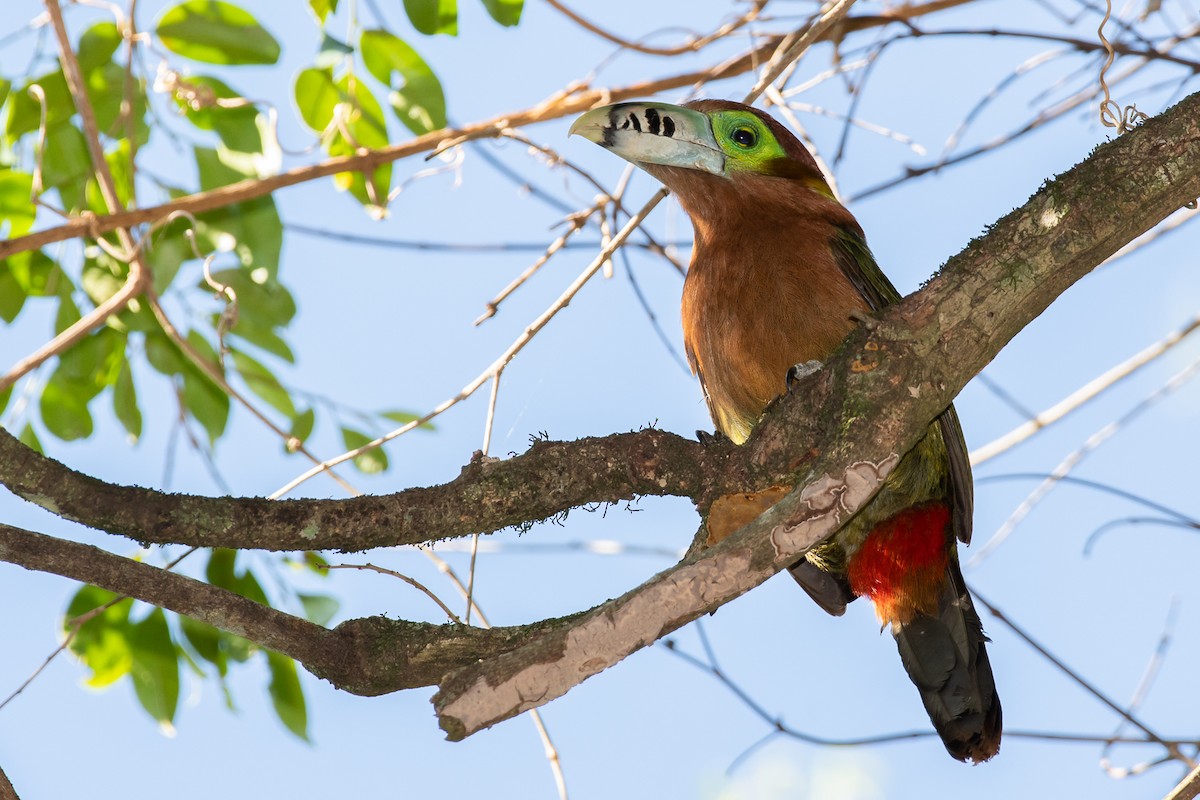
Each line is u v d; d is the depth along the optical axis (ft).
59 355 31.91
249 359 32.71
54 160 31.55
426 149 31.60
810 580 30.35
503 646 20.56
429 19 29.94
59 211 28.86
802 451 22.13
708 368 29.89
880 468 19.33
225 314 28.76
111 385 32.89
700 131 30.71
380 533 20.49
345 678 20.47
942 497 29.14
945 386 19.88
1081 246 19.56
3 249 28.43
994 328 19.86
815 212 30.27
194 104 29.99
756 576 18.26
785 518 18.71
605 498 22.00
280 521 19.92
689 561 18.30
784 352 28.43
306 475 27.27
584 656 17.31
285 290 32.65
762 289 28.53
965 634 28.96
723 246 29.96
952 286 19.89
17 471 18.67
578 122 31.09
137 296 30.17
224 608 19.75
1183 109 19.49
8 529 18.90
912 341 19.85
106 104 30.99
